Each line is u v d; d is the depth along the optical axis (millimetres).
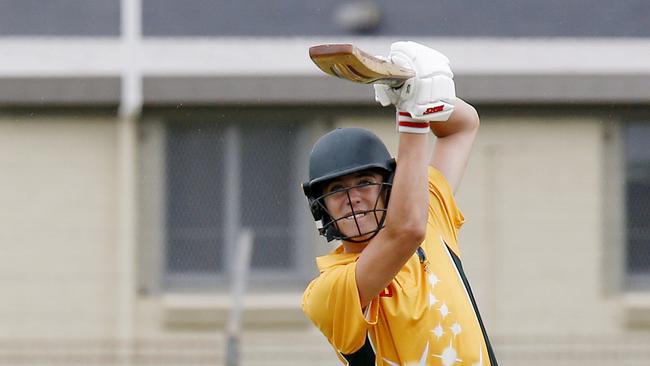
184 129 41562
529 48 41812
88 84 40969
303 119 41750
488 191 41344
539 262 41219
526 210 41438
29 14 41094
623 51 41875
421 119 12055
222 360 40094
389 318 12953
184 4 41531
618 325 41000
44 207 40781
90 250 40844
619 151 41750
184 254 41438
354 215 12961
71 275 40688
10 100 40719
